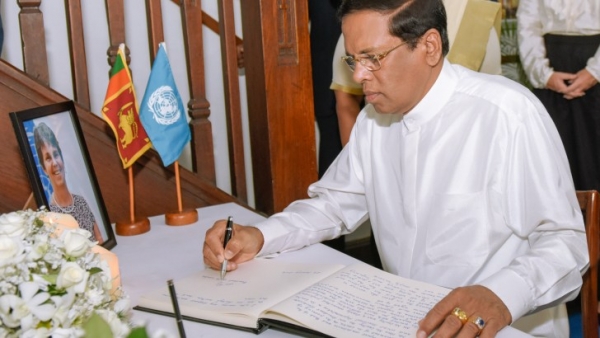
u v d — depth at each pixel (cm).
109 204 211
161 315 127
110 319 88
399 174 161
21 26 204
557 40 310
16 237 92
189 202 224
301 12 234
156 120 191
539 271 127
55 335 83
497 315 114
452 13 223
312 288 126
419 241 156
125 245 176
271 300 124
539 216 140
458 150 151
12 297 84
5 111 190
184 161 309
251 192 326
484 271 149
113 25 220
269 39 230
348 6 145
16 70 190
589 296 152
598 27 302
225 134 321
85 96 217
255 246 151
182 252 168
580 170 310
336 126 303
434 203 153
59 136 165
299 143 239
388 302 120
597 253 151
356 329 110
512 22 351
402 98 148
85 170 173
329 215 171
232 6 238
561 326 162
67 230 102
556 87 307
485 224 148
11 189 192
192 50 233
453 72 155
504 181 146
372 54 143
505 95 149
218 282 139
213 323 121
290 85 235
